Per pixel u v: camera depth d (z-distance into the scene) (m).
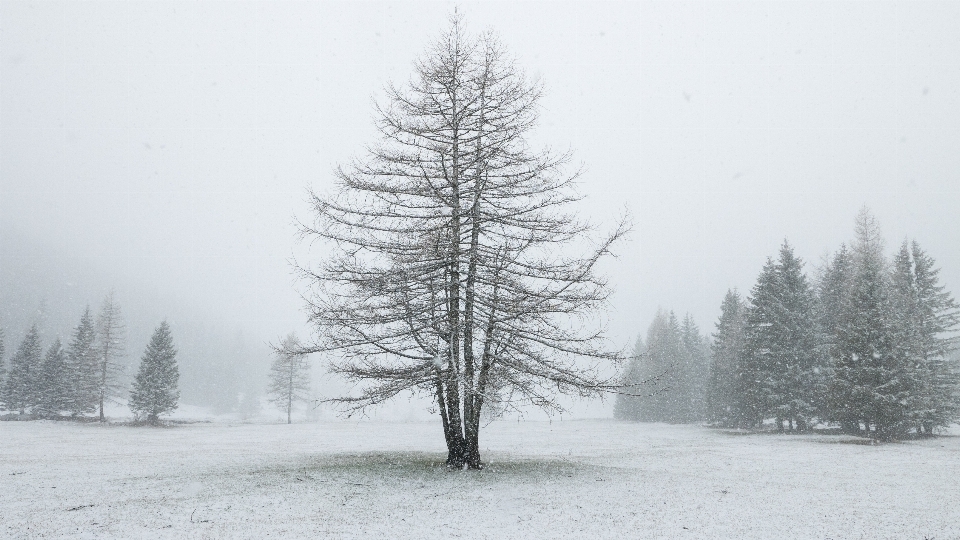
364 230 16.55
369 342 15.95
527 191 17.05
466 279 16.48
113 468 18.11
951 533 10.75
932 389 34.34
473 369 16.06
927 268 38.78
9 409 62.84
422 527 10.65
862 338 34.00
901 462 21.81
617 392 16.56
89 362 57.50
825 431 39.19
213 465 18.98
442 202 16.72
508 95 17.44
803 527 11.16
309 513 11.45
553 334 16.30
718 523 11.42
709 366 60.53
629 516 11.91
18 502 12.30
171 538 9.48
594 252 16.19
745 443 32.03
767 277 43.59
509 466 19.02
